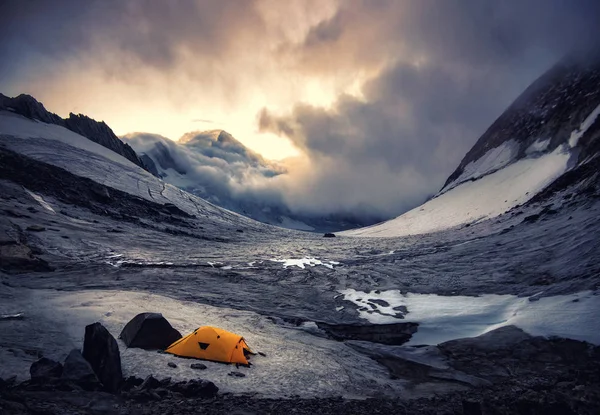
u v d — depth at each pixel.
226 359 16.39
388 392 16.28
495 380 18.09
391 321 27.03
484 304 28.45
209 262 46.78
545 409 11.77
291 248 63.62
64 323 18.95
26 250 36.78
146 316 17.42
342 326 26.20
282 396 13.84
